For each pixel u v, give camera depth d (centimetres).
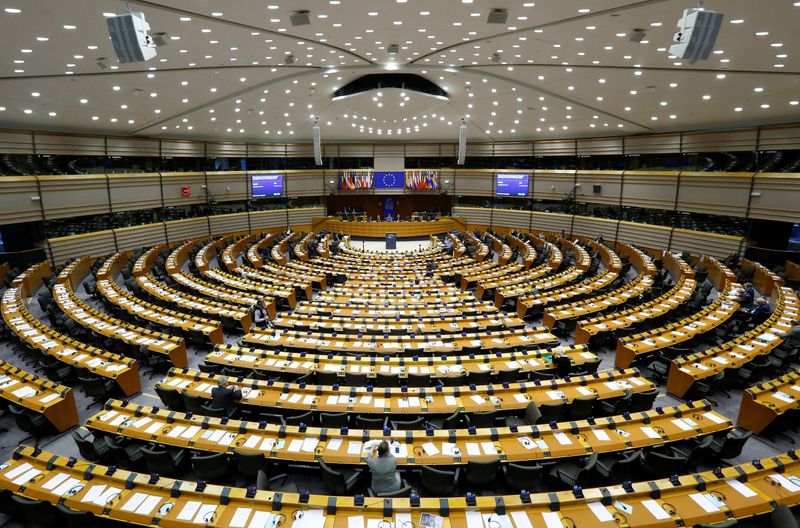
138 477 692
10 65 1373
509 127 3222
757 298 2020
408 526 618
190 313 1719
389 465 705
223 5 1077
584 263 2523
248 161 3866
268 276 2348
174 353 1317
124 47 798
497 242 3316
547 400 966
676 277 2352
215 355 1204
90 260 2631
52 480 700
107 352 1237
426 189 4150
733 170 2570
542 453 775
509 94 2205
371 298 1912
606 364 1417
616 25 1210
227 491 666
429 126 3247
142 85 1770
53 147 2502
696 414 876
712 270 2394
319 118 2906
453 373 1123
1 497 683
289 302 1992
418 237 4069
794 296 1689
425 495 779
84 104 1995
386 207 4544
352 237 4059
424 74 1989
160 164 3241
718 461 886
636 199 3103
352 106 2545
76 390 1219
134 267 2388
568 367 1152
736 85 1698
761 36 1176
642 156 3122
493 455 770
